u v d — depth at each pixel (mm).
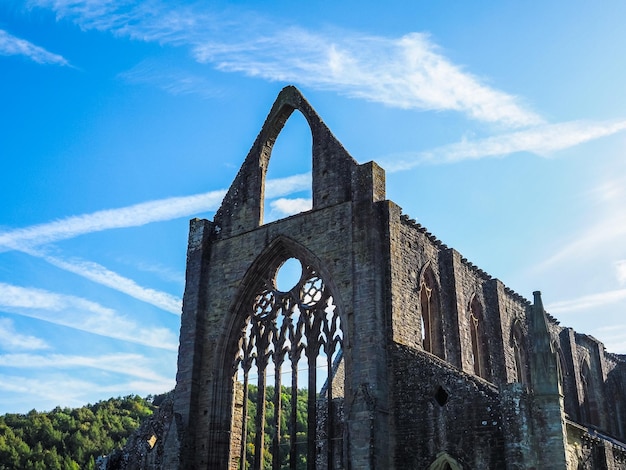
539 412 29328
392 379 34125
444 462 31703
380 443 32250
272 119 45812
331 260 37906
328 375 36562
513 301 53375
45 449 124375
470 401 31625
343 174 39688
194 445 39500
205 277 43750
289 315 39656
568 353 60719
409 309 37719
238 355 41625
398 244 37531
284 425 75688
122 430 140875
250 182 45094
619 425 66312
